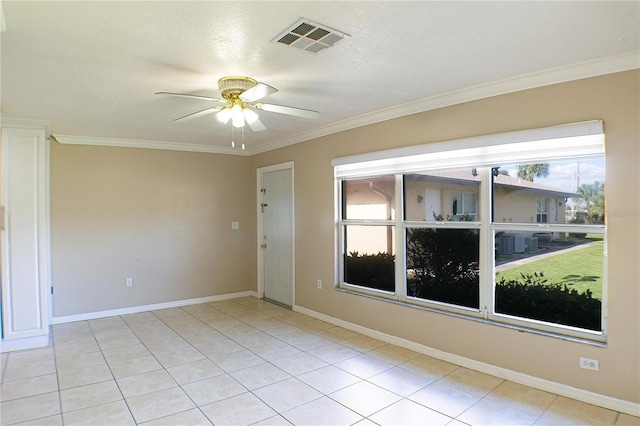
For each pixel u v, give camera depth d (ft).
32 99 10.69
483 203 10.57
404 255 12.67
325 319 15.37
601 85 8.36
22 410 8.66
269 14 6.30
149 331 14.32
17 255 12.70
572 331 9.05
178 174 18.21
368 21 6.57
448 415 8.25
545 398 8.87
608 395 8.35
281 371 10.62
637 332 8.02
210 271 19.07
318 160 15.44
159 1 5.84
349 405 8.74
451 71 8.95
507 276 10.25
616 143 8.20
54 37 6.99
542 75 9.00
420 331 11.85
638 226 7.99
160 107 11.57
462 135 10.59
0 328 12.34
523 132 9.27
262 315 16.38
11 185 12.69
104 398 9.19
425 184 12.05
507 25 6.72
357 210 14.26
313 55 7.98
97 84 9.56
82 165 16.05
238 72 8.87
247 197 20.12
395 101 11.35
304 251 16.37
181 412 8.53
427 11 6.24
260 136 16.40
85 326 14.99
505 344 9.91
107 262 16.52
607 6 6.08
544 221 9.55
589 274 8.92
